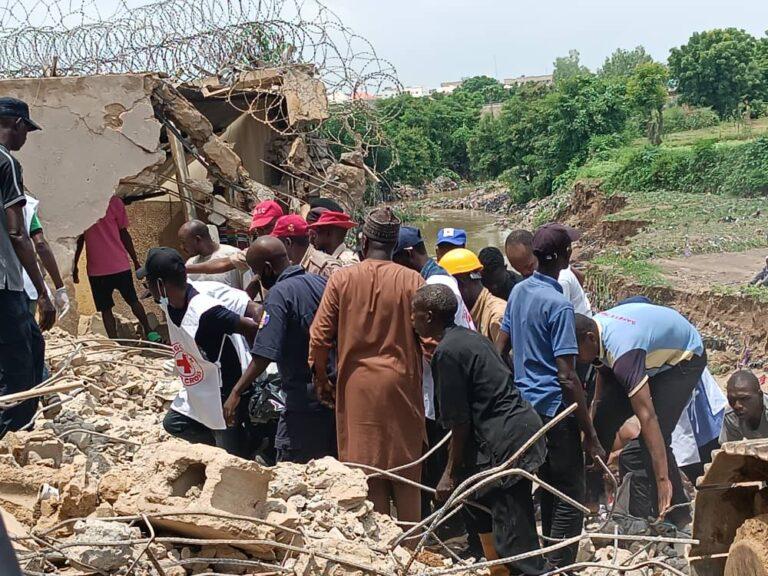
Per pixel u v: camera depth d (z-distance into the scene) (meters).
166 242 11.96
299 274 5.82
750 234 29.97
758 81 70.12
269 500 4.39
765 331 18.77
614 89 59.47
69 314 9.37
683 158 43.81
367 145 11.27
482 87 128.38
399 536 4.57
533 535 4.87
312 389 5.65
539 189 56.72
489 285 7.36
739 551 3.39
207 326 5.43
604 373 6.32
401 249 6.73
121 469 4.66
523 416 4.83
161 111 9.85
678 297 21.97
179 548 4.18
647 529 5.62
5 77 10.48
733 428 5.87
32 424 5.29
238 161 10.19
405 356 5.32
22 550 3.92
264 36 10.51
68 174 9.53
